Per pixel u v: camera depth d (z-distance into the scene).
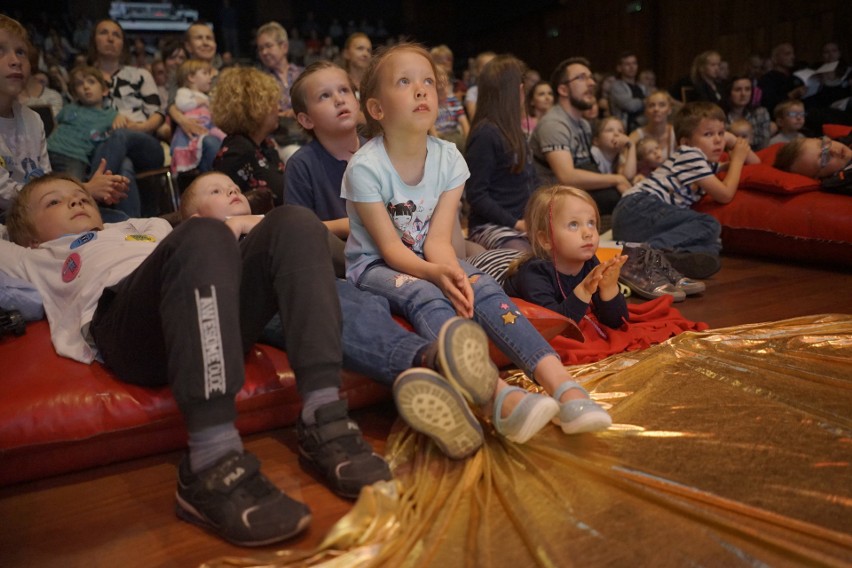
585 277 1.99
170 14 11.02
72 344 1.59
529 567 1.01
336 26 12.70
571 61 3.71
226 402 1.20
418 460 1.35
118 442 1.45
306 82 2.16
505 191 2.92
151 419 1.43
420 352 1.39
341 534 1.08
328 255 1.35
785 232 3.12
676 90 6.17
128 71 4.29
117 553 1.15
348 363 1.50
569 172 3.69
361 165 1.68
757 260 3.33
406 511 1.15
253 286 1.38
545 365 1.49
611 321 2.06
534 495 1.20
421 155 1.74
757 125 5.57
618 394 1.61
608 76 6.52
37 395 1.41
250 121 2.97
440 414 1.25
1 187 2.23
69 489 1.38
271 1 12.20
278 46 4.46
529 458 1.33
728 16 8.34
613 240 3.44
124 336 1.37
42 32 9.66
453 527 1.13
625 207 3.36
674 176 3.36
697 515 1.09
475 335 1.29
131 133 3.28
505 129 2.83
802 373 1.64
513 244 2.64
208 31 4.73
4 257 1.80
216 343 1.18
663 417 1.46
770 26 7.93
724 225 3.37
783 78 6.14
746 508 1.09
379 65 1.68
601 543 1.05
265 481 1.19
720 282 2.90
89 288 1.61
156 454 1.51
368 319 1.50
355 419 1.62
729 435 1.36
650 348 1.90
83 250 1.72
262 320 1.43
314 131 2.24
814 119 5.39
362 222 1.75
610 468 1.24
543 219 2.01
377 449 1.45
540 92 5.07
